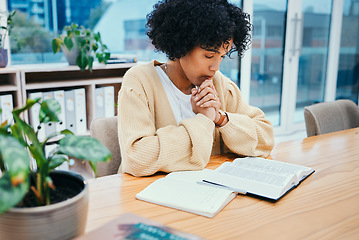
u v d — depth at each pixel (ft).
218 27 3.49
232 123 4.16
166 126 3.91
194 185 3.17
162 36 3.88
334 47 14.49
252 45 13.67
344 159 4.18
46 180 1.93
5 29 7.65
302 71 14.90
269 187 3.11
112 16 13.87
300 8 13.04
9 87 7.00
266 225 2.55
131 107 3.89
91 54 8.39
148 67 4.32
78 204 1.98
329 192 3.18
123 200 2.93
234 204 2.89
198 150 3.66
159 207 2.81
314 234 2.43
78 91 8.06
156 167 3.48
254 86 14.76
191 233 2.41
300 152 4.44
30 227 1.82
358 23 15.25
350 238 2.39
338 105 6.29
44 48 9.69
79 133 8.23
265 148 4.36
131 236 2.14
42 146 2.03
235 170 3.54
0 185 1.65
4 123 2.11
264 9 13.39
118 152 4.50
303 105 15.44
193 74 3.92
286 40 13.10
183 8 3.65
